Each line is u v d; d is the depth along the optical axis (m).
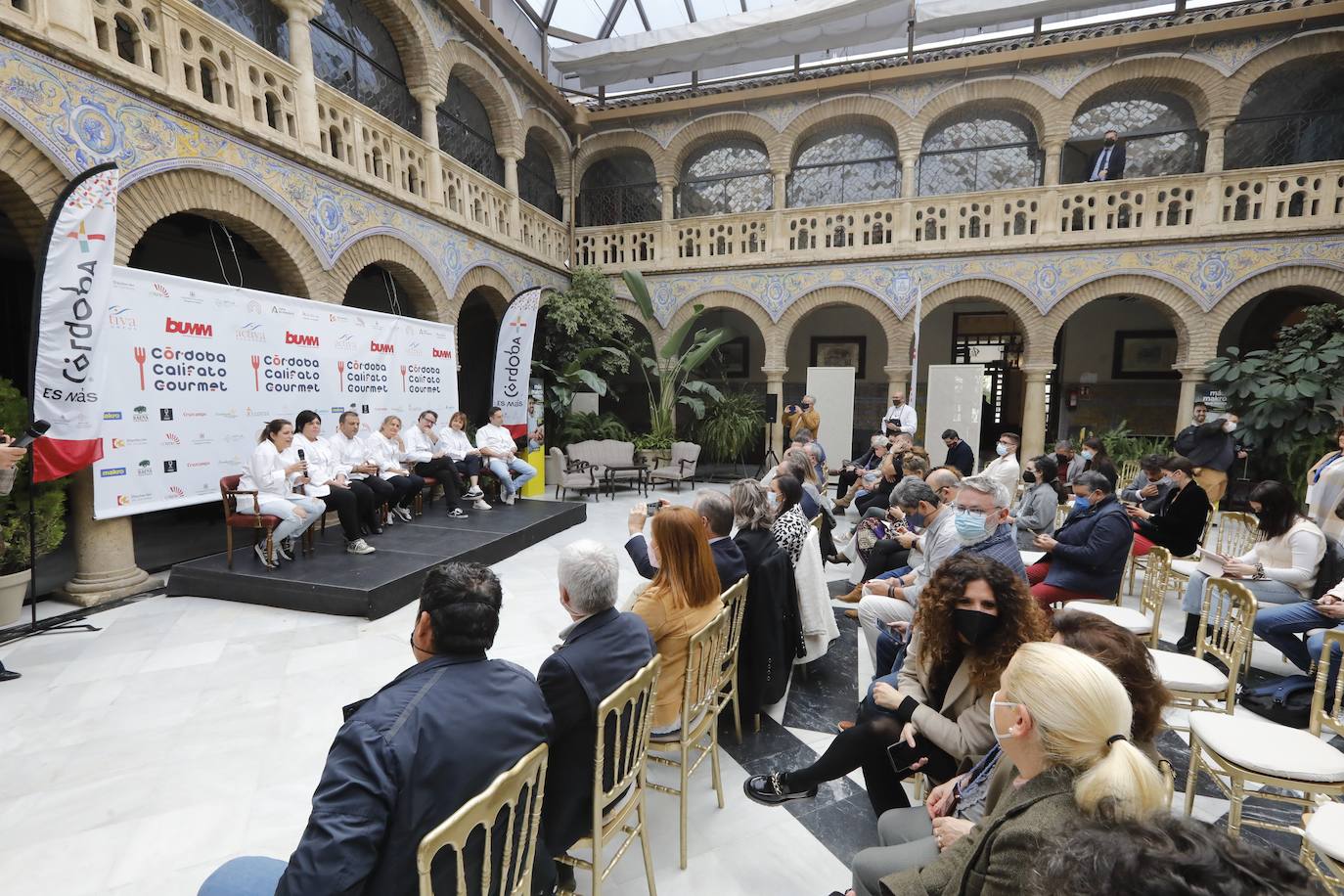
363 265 7.60
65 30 4.45
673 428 12.63
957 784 1.96
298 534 5.45
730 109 12.30
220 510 6.95
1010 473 6.58
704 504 3.14
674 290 12.73
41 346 4.09
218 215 5.88
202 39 5.57
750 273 12.24
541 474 10.86
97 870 2.26
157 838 2.41
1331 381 8.45
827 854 2.44
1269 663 4.17
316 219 6.85
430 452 7.84
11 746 3.01
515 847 1.53
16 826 2.47
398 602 4.95
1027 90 10.78
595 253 13.21
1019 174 11.53
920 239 11.35
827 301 11.85
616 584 2.12
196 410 5.58
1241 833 2.60
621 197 13.71
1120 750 1.09
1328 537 3.90
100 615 4.69
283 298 6.44
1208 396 9.60
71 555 5.33
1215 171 9.80
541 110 11.93
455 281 9.35
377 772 1.34
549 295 11.70
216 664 3.91
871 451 9.14
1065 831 0.94
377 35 8.38
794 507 3.87
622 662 2.03
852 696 3.74
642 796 2.14
